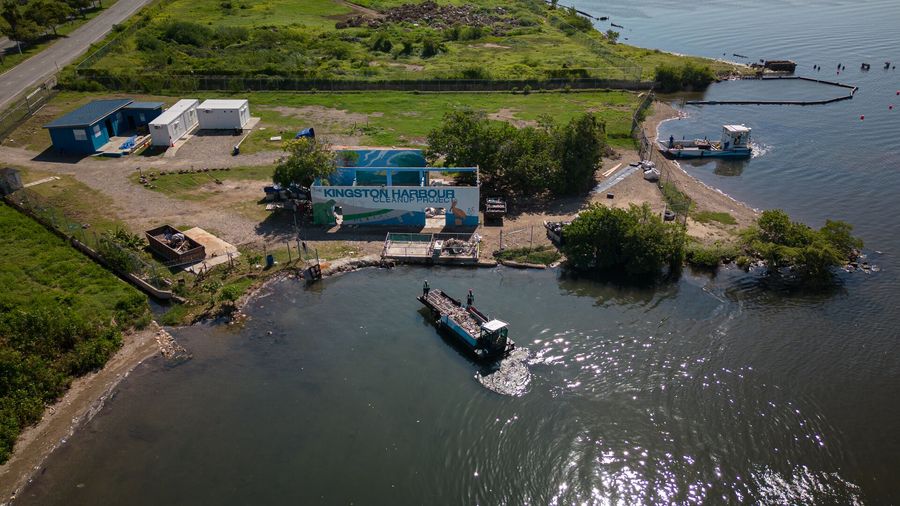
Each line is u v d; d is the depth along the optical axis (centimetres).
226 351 4756
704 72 11631
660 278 5684
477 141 7044
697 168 8169
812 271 5519
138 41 12669
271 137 8850
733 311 5194
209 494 3638
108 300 5188
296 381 4453
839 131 9438
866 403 4234
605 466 3788
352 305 5297
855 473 3744
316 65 12112
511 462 3822
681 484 3678
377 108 10081
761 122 9888
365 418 4131
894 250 6134
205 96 10600
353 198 6359
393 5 18075
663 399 4266
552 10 18400
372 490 3656
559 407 4200
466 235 6278
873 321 5059
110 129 8712
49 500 3619
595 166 7344
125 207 6775
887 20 17512
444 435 4003
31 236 6100
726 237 6253
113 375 4522
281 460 3841
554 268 5812
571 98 10756
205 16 15712
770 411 4169
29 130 8888
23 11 12938
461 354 4706
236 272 5625
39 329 4538
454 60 12825
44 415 4178
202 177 7550
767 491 3638
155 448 3931
